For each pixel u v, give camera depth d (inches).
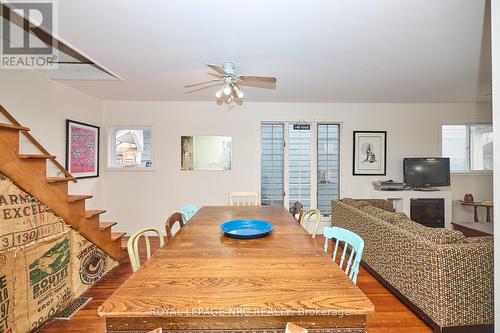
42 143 116.9
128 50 92.8
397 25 76.3
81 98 146.0
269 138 177.8
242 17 72.1
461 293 68.3
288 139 177.3
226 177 173.5
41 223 79.3
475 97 160.7
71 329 75.8
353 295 38.9
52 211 83.5
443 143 180.2
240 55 97.3
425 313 74.5
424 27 77.5
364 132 176.2
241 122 173.0
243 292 39.5
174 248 59.5
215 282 42.6
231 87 101.6
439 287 68.6
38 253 77.7
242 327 36.3
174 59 101.0
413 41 86.5
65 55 104.7
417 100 168.6
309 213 93.0
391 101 171.2
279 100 168.7
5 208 68.1
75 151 140.0
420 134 177.2
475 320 68.6
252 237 67.1
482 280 68.6
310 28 78.0
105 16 71.1
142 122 168.9
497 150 51.3
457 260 68.3
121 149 170.9
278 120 174.2
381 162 177.0
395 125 176.9
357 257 52.6
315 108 175.0
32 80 110.7
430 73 117.1
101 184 166.1
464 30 79.2
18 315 70.5
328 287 41.3
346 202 141.8
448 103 176.7
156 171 170.2
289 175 178.7
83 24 75.2
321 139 179.6
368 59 101.0
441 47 91.0
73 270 92.7
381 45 89.3
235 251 57.5
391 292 93.7
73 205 92.4
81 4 65.5
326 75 119.7
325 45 89.2
